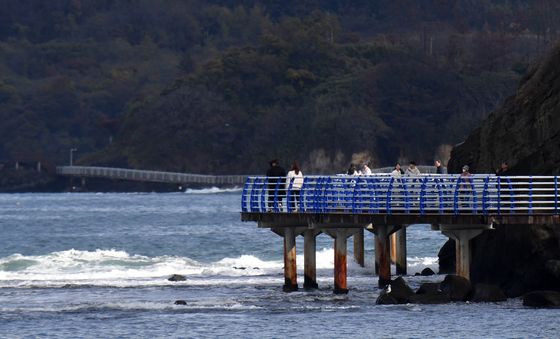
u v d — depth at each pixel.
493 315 140.75
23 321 143.00
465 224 147.75
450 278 150.88
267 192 164.00
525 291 153.88
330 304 152.25
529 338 128.62
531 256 154.88
